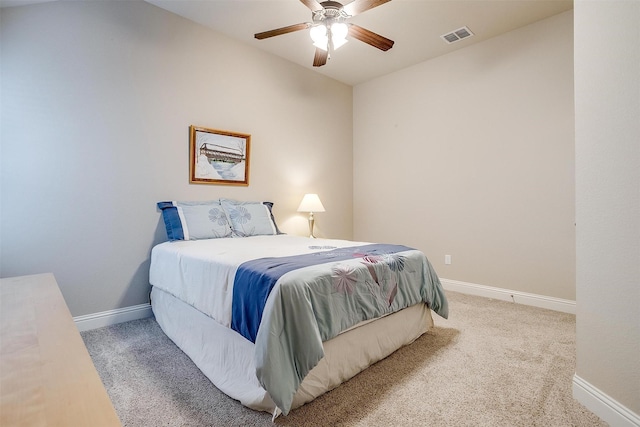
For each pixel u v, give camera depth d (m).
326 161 4.27
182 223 2.72
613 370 1.34
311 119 4.08
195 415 1.44
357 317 1.71
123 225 2.62
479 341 2.23
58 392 0.67
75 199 2.39
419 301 2.22
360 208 4.57
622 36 1.28
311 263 1.70
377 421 1.40
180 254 2.20
